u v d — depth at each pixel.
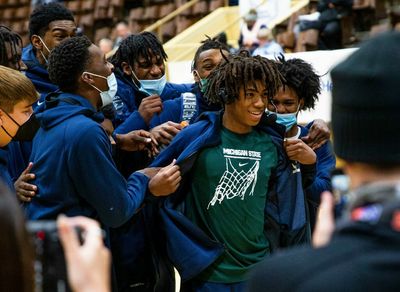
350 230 1.08
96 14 13.04
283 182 2.87
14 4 14.22
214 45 3.46
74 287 1.11
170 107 3.27
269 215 2.86
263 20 9.56
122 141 3.01
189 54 10.10
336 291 1.03
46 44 3.52
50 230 1.26
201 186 2.77
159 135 3.00
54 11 3.54
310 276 1.06
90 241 1.14
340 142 1.16
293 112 3.11
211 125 2.80
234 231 2.75
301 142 2.87
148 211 2.90
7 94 2.52
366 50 1.14
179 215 2.76
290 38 9.11
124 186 2.60
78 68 2.71
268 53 8.22
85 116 2.64
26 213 2.64
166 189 2.70
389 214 1.06
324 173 3.10
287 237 2.88
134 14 12.55
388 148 1.12
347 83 1.14
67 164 2.56
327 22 8.54
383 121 1.12
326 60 5.94
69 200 2.58
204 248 2.74
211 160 2.74
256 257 2.79
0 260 1.18
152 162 2.95
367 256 1.05
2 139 2.60
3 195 1.21
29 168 2.66
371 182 1.13
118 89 3.40
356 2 8.68
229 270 2.75
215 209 2.75
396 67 1.11
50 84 3.44
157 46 3.44
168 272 2.90
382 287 1.02
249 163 2.78
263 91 2.72
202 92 3.32
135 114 3.18
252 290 1.13
